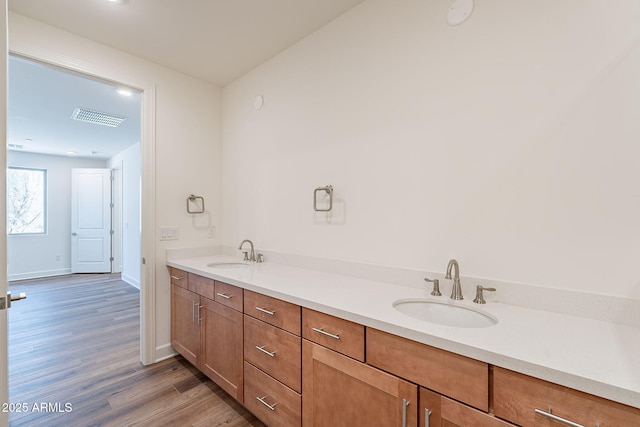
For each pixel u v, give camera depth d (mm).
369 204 1799
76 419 1768
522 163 1280
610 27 1098
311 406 1387
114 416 1797
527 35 1268
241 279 1802
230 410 1863
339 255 1956
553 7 1210
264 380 1631
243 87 2703
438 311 1396
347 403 1244
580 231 1156
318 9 1889
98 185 6000
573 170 1169
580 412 750
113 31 2062
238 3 1817
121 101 3225
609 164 1099
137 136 4535
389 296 1435
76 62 2080
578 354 848
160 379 2203
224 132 2912
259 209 2533
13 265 5426
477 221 1398
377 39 1766
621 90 1077
